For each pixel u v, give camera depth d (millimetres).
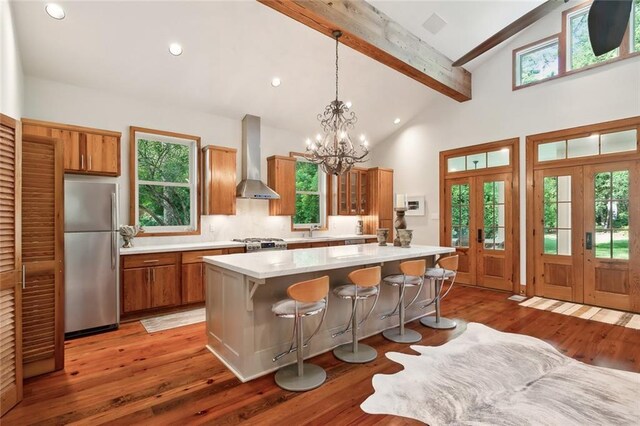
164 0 3188
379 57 4066
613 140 4207
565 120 4566
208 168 4703
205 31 3623
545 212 4801
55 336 2561
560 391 2240
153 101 4461
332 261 2732
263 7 3494
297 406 2102
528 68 5008
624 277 4125
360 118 6152
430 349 2984
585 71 4391
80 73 3752
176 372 2562
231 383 2398
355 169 6797
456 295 4969
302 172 6410
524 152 4973
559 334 3330
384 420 1953
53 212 2566
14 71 2920
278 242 5004
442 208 6043
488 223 5418
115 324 3525
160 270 3953
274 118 5523
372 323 3416
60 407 2088
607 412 1991
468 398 2168
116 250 3529
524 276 4973
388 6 3799
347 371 2572
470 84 5566
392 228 6922
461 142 5758
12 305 2090
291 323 2744
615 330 3432
